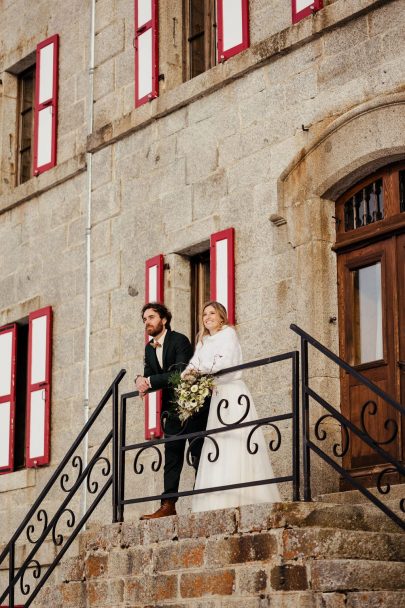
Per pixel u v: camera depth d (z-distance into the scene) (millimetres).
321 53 10984
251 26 11867
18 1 15836
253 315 11297
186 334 12375
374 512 8312
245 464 8930
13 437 14453
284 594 7547
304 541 7555
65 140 14547
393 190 10305
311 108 11008
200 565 8188
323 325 10617
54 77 14766
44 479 13781
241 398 9023
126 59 13672
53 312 14211
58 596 9359
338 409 10523
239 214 11656
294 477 7988
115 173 13516
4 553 10219
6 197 15352
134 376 12719
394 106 10086
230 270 11539
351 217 10766
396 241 10242
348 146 10469
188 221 12297
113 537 9039
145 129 13133
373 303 10469
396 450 9945
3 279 15281
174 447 9469
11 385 14586
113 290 13250
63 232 14297
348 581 7312
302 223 10844
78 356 13656
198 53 13078
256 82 11680
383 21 10406
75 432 13461
